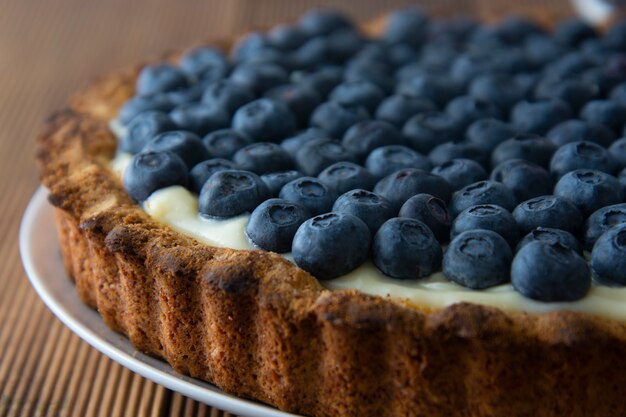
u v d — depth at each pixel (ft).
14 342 0.95
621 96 1.02
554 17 1.28
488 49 1.14
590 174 0.85
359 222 0.80
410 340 0.75
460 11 1.51
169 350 0.84
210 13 1.54
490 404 0.76
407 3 1.56
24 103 1.30
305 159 0.91
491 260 0.78
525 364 0.75
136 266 0.84
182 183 0.89
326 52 1.11
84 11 1.55
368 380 0.77
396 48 1.13
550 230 0.80
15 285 1.02
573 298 0.76
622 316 0.76
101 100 1.08
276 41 1.16
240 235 0.84
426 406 0.77
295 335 0.78
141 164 0.89
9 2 1.57
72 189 0.91
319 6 1.56
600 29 1.22
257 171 0.90
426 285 0.79
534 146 0.92
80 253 0.90
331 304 0.76
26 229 0.98
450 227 0.83
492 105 1.00
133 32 1.49
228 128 0.98
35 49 1.43
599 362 0.75
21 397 0.89
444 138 0.95
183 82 1.06
